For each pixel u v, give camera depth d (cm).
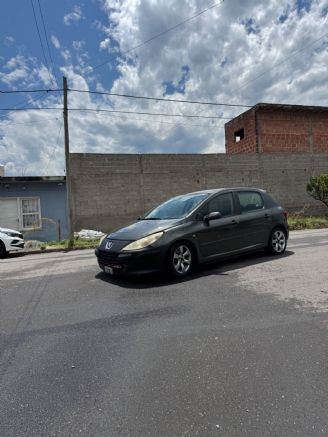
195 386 286
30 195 1691
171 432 233
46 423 247
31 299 555
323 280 586
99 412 257
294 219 1816
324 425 235
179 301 502
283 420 241
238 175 1906
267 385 285
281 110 2273
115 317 452
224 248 695
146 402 267
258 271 662
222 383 289
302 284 567
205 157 1841
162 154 1758
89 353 354
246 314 443
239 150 2434
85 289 593
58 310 492
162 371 312
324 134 2370
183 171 1795
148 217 716
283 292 528
